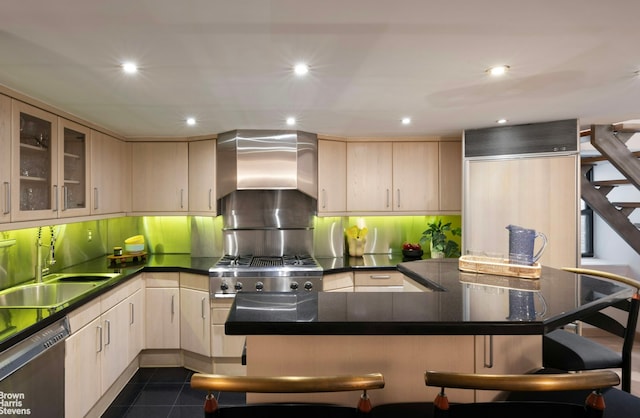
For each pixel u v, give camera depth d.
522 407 0.94
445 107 2.68
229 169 3.55
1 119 2.11
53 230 3.08
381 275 3.59
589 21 1.43
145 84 2.14
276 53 1.72
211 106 2.63
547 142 3.10
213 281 3.25
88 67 1.87
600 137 3.28
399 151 3.94
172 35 1.53
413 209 3.95
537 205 3.14
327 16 1.39
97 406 2.64
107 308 2.72
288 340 1.39
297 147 3.55
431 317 1.35
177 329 3.44
